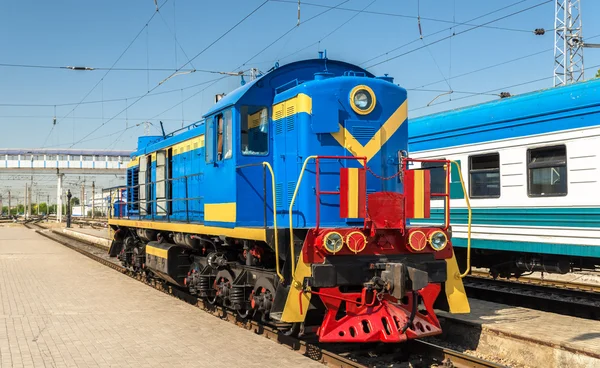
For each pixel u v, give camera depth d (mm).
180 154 11867
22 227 58344
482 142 11273
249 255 8516
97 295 11773
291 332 7520
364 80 7891
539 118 10109
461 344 8273
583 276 14156
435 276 7359
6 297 11516
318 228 6871
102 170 60156
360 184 7008
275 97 8406
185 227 10445
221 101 9031
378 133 7891
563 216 9656
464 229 11656
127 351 7141
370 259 7102
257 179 8352
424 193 7312
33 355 6977
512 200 10617
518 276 11930
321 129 7582
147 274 14703
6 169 57500
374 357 7371
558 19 22406
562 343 6746
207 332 8188
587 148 9266
